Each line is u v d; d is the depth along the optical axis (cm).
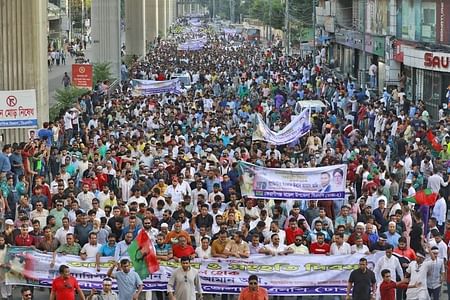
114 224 2220
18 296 2212
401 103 5044
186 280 1916
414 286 2009
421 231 2303
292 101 5188
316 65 7800
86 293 2103
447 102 5041
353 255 2106
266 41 14425
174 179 2583
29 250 2108
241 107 4697
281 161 2991
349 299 1961
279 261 2109
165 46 12950
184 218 2267
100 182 2745
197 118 4212
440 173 2961
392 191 2725
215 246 2122
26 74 3875
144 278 1988
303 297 2231
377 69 7044
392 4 6531
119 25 7719
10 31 3828
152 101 4775
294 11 11012
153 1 14238
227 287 2111
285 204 2478
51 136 3575
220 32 18725
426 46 5725
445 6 5484
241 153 3067
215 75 7000
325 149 3359
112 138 3494
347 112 4941
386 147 3447
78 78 5341
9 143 3719
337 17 9038
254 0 18938
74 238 2139
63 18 13800
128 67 8800
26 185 2731
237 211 2316
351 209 2425
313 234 2216
